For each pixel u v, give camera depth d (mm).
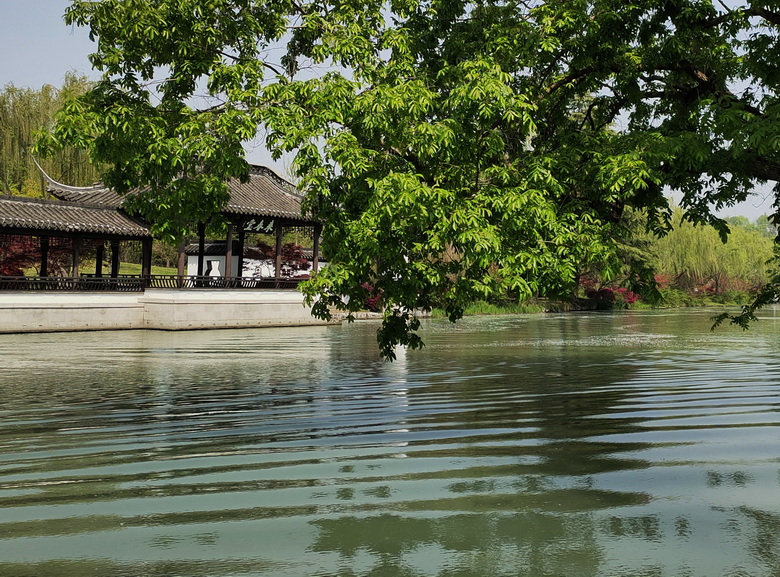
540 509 6520
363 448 9023
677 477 7555
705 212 9281
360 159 8992
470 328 33500
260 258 40406
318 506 6645
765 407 12008
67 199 31922
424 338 27406
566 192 9711
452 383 15094
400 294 10258
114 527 6098
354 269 9672
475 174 9750
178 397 13141
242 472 7852
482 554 5480
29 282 28250
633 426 10406
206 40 9891
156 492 7105
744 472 7734
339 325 35000
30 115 40656
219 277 32469
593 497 6879
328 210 9773
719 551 5488
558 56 10508
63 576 5094
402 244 9672
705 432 9945
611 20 9984
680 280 71250
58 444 9312
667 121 10297
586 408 11984
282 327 33312
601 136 10609
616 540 5746
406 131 9156
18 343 23734
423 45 11109
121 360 19188
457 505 6664
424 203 8562
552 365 18531
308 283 9625
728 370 17484
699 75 10336
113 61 9820
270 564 5309
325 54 9992
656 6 9953
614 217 10070
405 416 11258
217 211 10656
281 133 8969
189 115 9688
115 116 9438
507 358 20234
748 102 10352
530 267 8664
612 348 23547
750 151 8805
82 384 14766
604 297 63000
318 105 9125
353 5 10500
